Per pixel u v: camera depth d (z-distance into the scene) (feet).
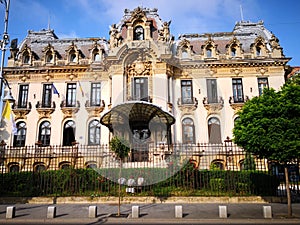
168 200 48.83
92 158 61.72
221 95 90.68
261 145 39.24
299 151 37.22
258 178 51.70
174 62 86.02
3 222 35.94
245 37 102.99
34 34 113.09
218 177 52.19
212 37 103.50
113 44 90.07
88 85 93.45
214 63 91.81
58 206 46.78
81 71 95.61
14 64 97.91
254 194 50.47
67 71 96.53
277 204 46.80
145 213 39.86
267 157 41.04
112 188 52.01
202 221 35.12
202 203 47.96
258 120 39.88
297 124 38.17
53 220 36.47
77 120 90.89
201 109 89.10
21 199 50.88
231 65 92.79
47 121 93.97
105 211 41.70
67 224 34.45
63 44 106.73
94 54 98.02
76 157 67.05
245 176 51.70
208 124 88.28
